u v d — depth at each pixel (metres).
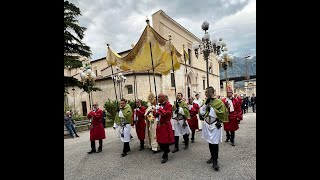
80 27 14.59
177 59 10.73
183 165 5.46
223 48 12.42
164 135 5.84
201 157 6.09
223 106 4.92
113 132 13.30
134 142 9.29
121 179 4.82
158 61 9.93
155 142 7.14
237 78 43.81
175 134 6.98
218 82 41.88
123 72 23.11
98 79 25.03
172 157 6.31
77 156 7.36
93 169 5.72
